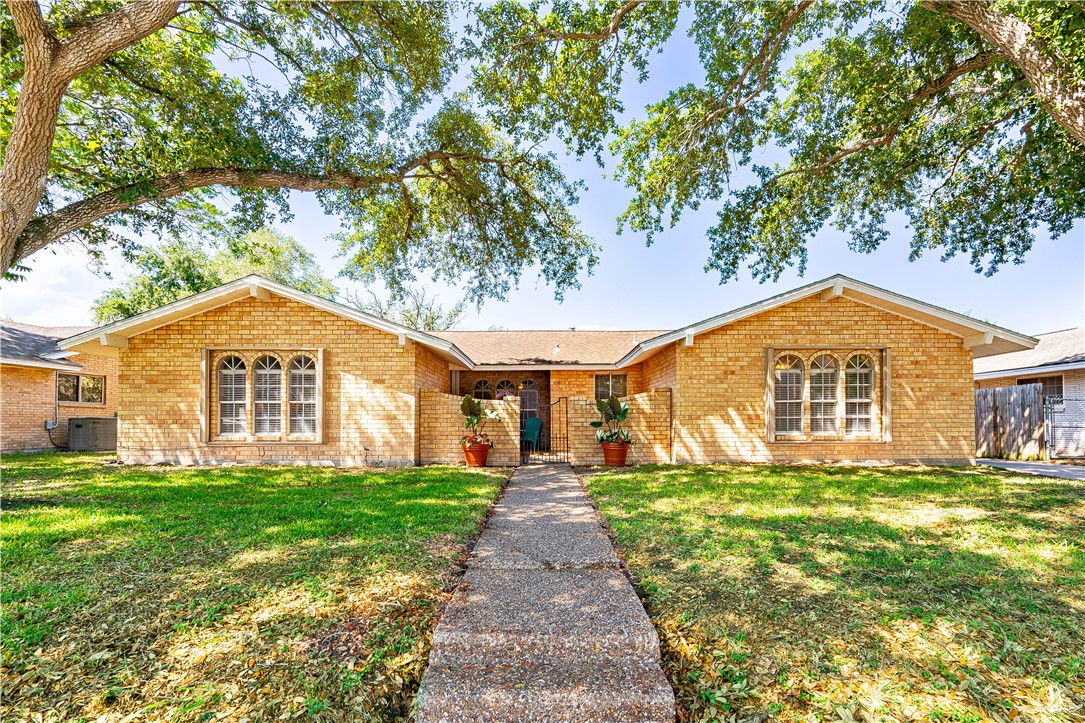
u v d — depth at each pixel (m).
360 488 7.50
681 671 2.61
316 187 9.18
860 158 10.59
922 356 10.48
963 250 11.38
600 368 14.99
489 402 10.98
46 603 3.22
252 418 10.55
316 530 4.91
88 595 3.36
